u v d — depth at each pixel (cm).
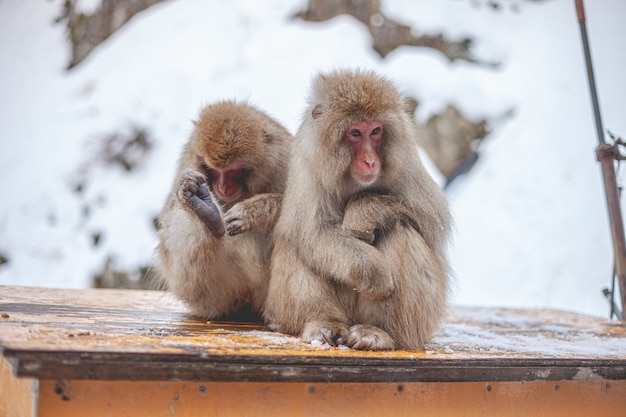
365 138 540
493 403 494
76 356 388
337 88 546
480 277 1232
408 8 1648
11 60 1823
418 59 1563
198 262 586
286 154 643
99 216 1384
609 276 1233
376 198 534
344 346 505
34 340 424
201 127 630
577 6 766
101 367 393
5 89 1736
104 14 1805
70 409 396
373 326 518
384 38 1611
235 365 423
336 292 546
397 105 552
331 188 543
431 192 552
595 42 1642
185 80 1557
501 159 1421
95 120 1552
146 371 402
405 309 518
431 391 478
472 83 1521
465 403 486
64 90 1683
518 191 1368
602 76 1564
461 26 1636
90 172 1476
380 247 531
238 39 1623
